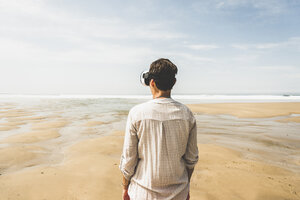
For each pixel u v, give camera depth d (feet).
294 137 21.04
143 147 3.68
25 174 11.09
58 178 10.60
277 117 36.83
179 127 3.62
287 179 11.01
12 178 10.57
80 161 13.26
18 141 18.44
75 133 22.07
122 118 33.32
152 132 3.58
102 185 9.98
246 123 30.04
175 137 3.61
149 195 3.67
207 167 12.53
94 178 10.70
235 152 15.72
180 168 3.75
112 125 27.04
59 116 35.12
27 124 26.94
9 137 19.81
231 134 22.36
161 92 3.82
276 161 14.05
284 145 18.12
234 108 50.78
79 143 17.89
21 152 15.15
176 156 3.64
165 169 3.58
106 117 34.42
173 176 3.64
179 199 3.75
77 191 9.39
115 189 9.75
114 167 12.27
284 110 46.68
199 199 8.95
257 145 18.01
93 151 15.66
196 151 3.97
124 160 3.84
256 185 10.16
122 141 18.56
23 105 57.72
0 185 9.80
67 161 13.47
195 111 45.34
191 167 4.02
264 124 29.30
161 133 3.55
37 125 26.22
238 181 10.61
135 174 3.88
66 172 11.41
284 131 24.17
